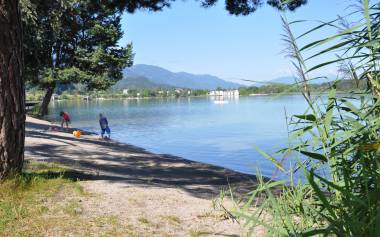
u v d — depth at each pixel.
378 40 2.42
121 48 44.88
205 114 74.88
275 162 2.91
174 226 5.93
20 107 7.77
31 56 38.06
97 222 5.96
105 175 10.00
